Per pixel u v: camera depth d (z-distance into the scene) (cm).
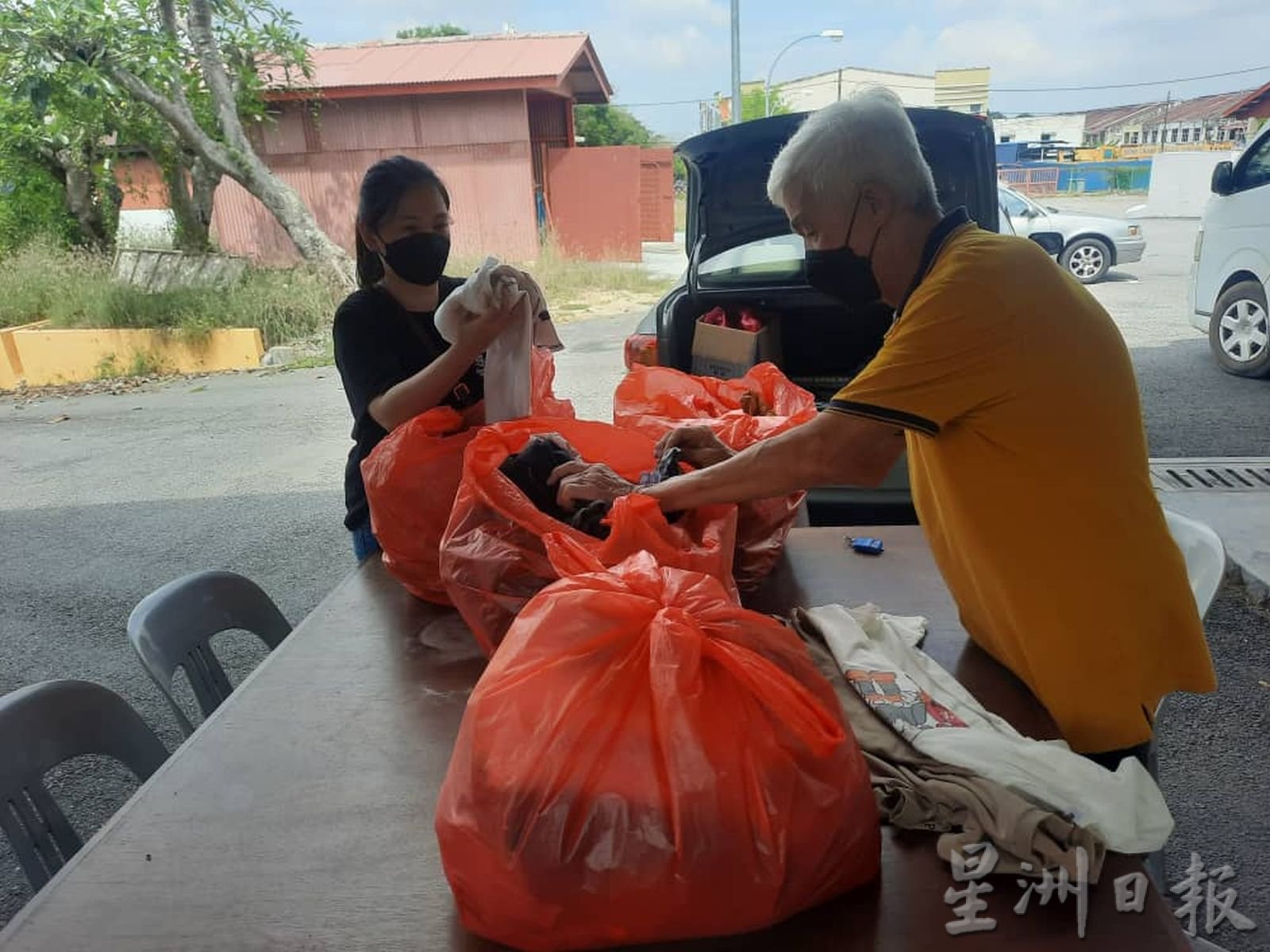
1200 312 670
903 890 106
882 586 189
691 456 184
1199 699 279
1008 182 3472
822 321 433
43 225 1152
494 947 101
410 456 177
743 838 92
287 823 124
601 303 1145
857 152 144
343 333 207
